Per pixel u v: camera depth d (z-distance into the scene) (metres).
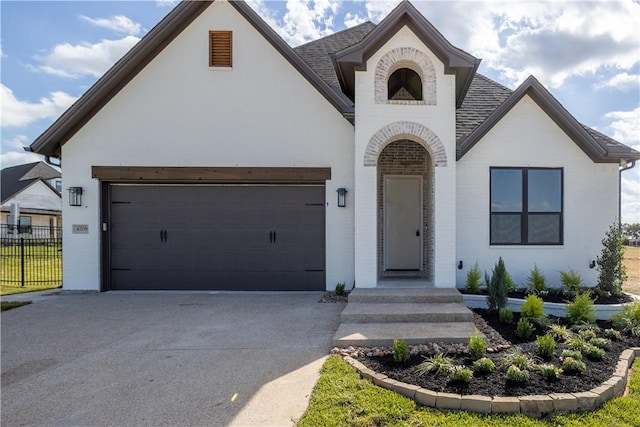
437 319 6.22
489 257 9.01
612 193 9.09
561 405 3.70
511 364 4.41
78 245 9.51
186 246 9.69
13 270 14.08
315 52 11.96
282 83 9.44
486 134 9.02
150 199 9.73
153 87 9.48
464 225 9.02
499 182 9.09
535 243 9.08
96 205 9.52
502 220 9.09
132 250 9.70
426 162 9.90
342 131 9.39
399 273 9.84
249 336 5.91
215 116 9.48
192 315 7.21
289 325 6.50
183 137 9.50
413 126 7.84
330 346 5.43
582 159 9.09
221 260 9.64
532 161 9.05
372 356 4.97
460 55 7.59
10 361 4.96
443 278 7.78
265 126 9.45
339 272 9.39
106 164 9.51
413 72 9.65
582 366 4.38
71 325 6.58
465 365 4.54
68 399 3.92
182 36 9.50
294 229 9.60
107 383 4.28
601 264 8.45
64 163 9.49
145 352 5.25
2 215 32.91
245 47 9.45
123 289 9.68
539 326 6.07
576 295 7.09
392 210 10.08
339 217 9.38
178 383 4.26
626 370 4.57
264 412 3.63
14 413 3.66
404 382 4.10
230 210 9.67
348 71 8.25
